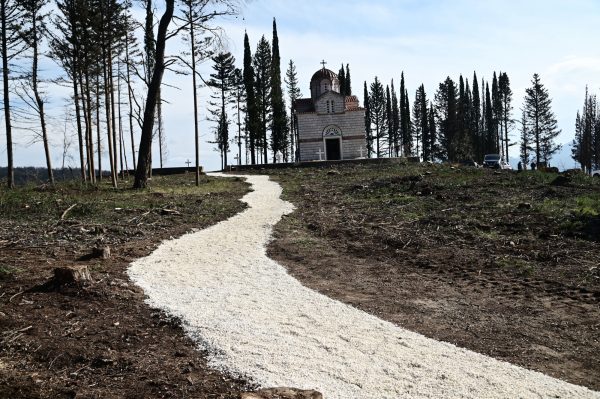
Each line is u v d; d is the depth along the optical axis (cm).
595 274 988
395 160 4422
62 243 1206
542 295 881
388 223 1575
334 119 5341
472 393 516
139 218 1611
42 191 2253
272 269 1065
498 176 2550
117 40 3011
